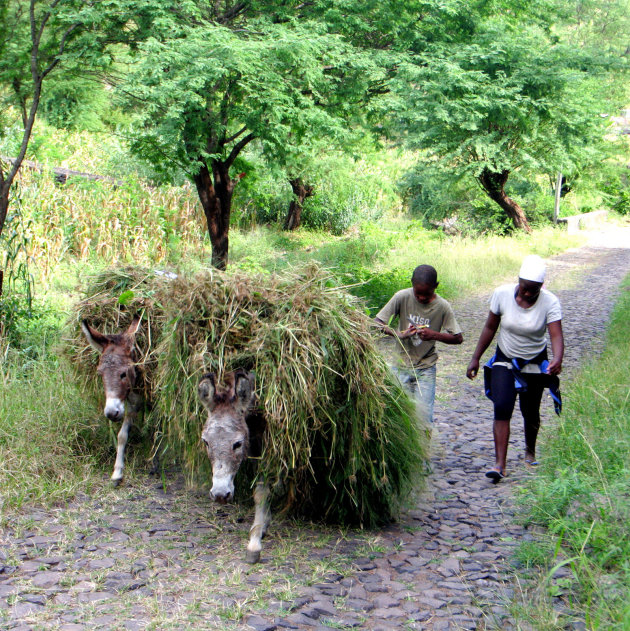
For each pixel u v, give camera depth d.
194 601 3.92
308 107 12.40
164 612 3.78
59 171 20.09
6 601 3.83
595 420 6.54
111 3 10.89
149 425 5.99
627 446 5.49
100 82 11.54
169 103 11.30
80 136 27.91
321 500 5.16
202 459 4.99
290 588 4.11
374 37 14.02
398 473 5.15
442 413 8.20
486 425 7.73
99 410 6.16
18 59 9.44
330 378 4.73
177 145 11.88
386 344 5.77
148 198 18.05
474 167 23.12
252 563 4.44
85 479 5.69
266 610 3.84
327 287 5.03
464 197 30.06
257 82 11.41
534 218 31.66
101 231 15.82
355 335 4.87
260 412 4.55
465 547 4.72
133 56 12.03
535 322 5.90
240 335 4.77
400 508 5.34
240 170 15.63
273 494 4.86
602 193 36.66
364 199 28.88
